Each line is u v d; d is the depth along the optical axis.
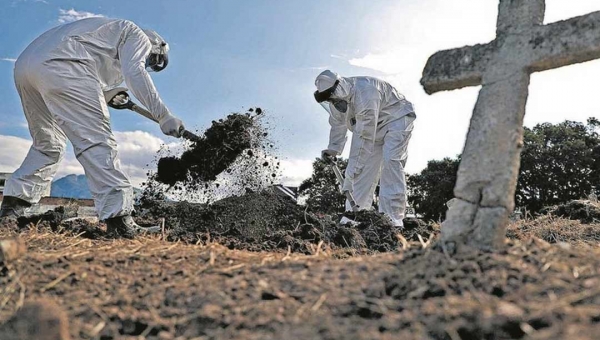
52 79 5.21
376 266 2.84
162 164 6.58
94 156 5.24
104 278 3.03
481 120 3.16
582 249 3.06
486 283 2.47
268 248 5.00
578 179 26.50
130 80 5.49
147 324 2.48
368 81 7.67
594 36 3.02
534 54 3.18
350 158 7.86
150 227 5.82
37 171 5.96
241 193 7.08
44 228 4.97
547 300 2.24
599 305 2.15
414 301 2.41
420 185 28.25
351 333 2.12
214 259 3.35
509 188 2.93
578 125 28.67
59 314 2.24
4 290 2.86
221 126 6.45
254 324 2.32
